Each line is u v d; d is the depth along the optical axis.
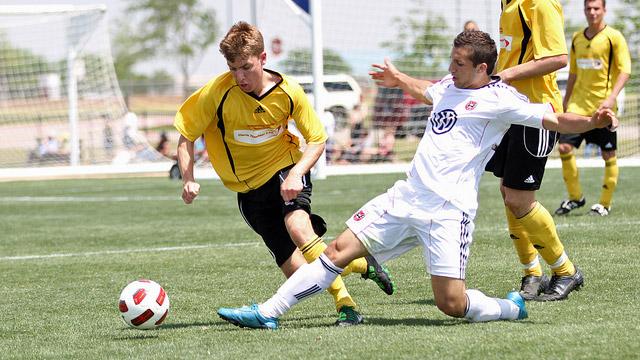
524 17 16.72
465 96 13.91
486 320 14.02
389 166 54.38
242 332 13.94
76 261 24.20
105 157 74.62
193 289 18.97
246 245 26.31
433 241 13.48
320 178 53.12
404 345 12.41
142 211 39.19
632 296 16.06
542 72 16.38
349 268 15.66
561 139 30.09
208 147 15.67
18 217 38.16
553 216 30.11
